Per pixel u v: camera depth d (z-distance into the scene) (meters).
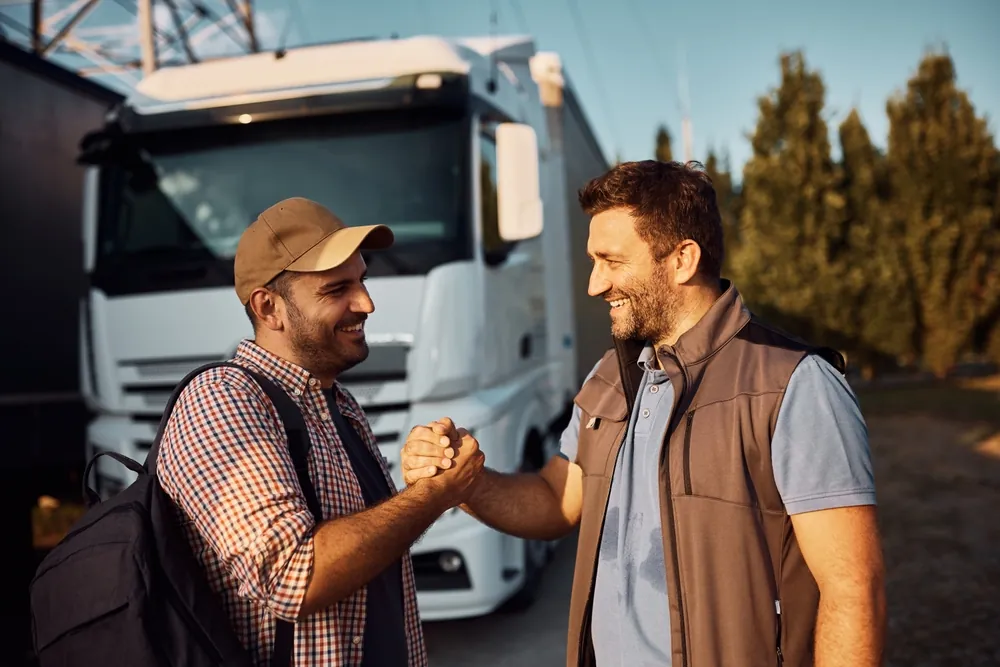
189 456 1.58
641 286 1.81
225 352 3.98
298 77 4.37
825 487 1.54
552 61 6.20
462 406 3.87
